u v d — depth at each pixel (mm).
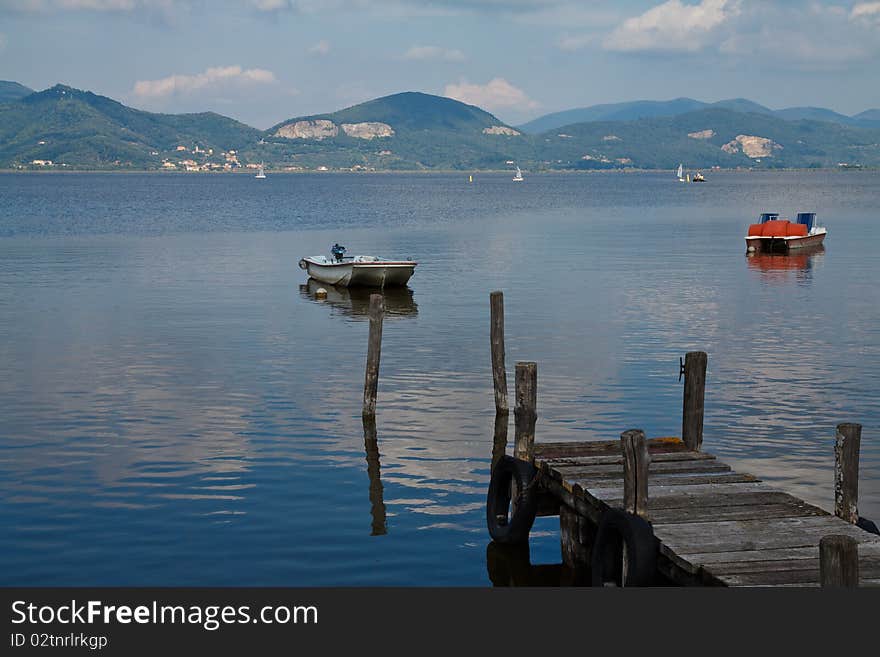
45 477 16938
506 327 32562
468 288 43344
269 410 21734
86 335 31141
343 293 42188
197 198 170250
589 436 19453
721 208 128125
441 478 17312
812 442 19031
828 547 8922
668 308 36656
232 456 18312
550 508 14828
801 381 24203
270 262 55500
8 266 52188
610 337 30484
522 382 15070
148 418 20938
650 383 23984
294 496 16219
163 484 16641
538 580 13383
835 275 47656
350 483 16938
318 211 122188
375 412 21547
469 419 21125
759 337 30438
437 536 14727
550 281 45625
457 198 175625
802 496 15891
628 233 79438
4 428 20031
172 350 28656
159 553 13828
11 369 25750
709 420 20625
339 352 28516
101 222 95312
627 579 11633
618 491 13172
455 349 28844
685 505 12906
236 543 14211
